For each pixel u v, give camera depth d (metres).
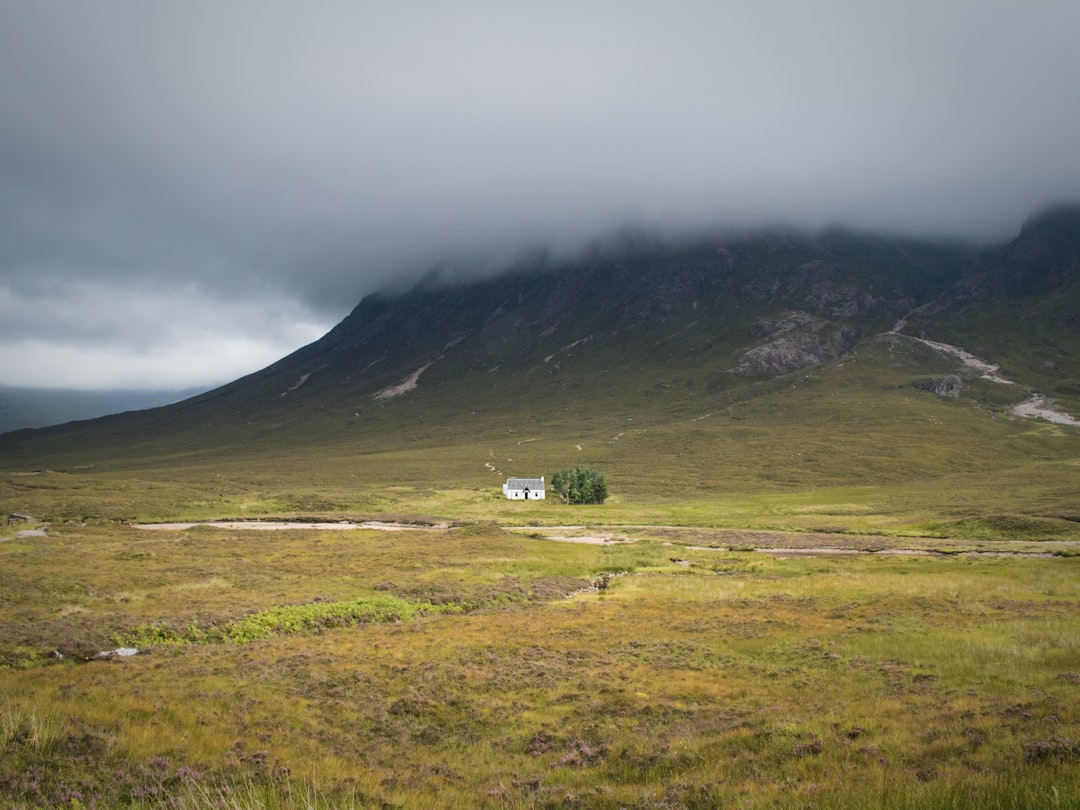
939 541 91.50
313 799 14.86
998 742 15.98
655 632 36.19
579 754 19.98
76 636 35.16
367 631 37.84
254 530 98.81
